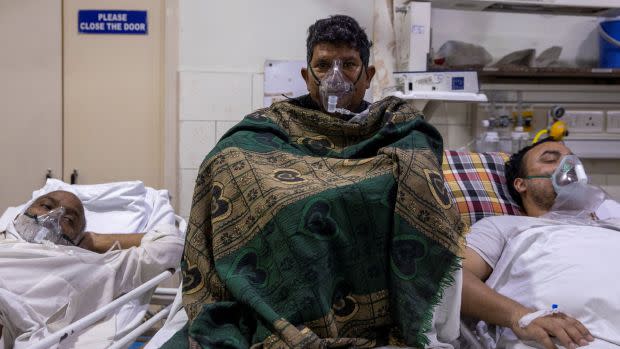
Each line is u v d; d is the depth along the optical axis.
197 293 1.25
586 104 2.75
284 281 1.12
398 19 2.65
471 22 2.77
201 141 2.76
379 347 1.17
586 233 1.44
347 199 1.19
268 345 1.03
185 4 2.72
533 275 1.38
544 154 1.80
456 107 2.72
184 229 2.19
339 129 1.50
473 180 2.03
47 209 1.78
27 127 2.78
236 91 2.75
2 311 1.38
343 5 2.76
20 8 2.73
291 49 2.76
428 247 1.18
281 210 1.17
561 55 2.85
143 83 2.80
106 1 2.76
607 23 2.68
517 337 1.25
